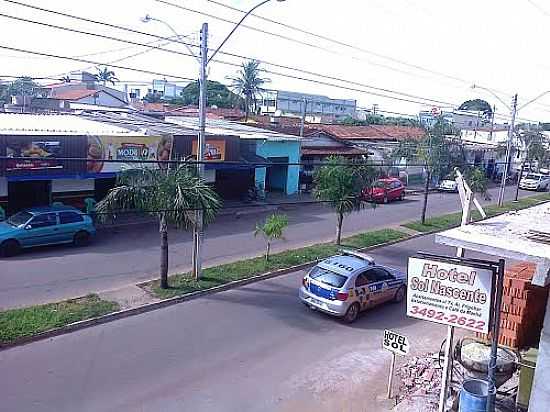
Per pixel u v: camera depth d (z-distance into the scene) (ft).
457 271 28.91
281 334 47.39
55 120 91.30
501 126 258.78
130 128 90.33
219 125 119.14
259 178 110.52
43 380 36.55
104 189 87.04
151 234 78.07
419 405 36.29
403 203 125.29
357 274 52.16
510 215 34.19
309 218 97.71
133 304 50.37
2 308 47.06
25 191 79.41
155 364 40.01
